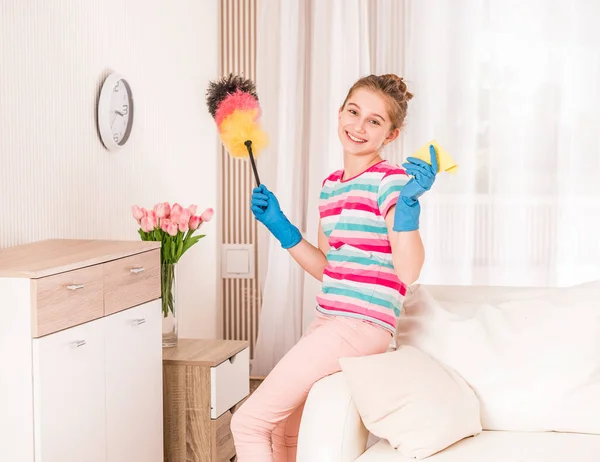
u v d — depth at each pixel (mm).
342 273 2143
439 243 4145
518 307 2238
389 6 4102
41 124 2635
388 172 2098
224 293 4445
